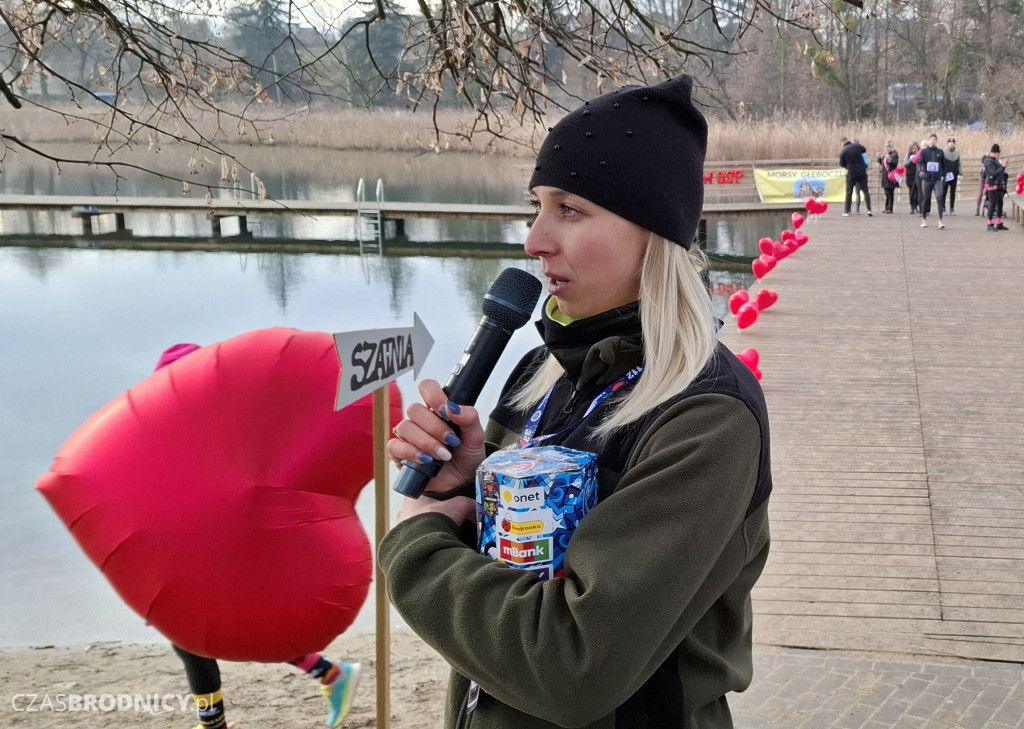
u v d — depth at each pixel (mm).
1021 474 5305
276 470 2465
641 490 1095
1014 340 8836
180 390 2494
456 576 1146
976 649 3488
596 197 1213
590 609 1030
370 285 16438
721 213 21906
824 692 3236
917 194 21516
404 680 3744
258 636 2541
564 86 4773
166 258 19875
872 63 37438
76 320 12742
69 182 31188
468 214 21516
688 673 1214
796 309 10523
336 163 31500
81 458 2475
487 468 1177
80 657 4141
